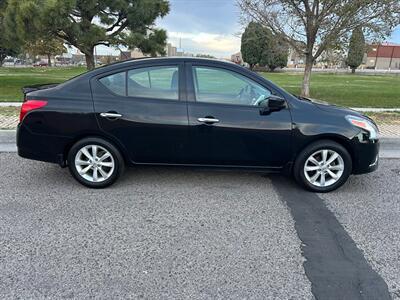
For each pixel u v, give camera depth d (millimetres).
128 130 4551
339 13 10758
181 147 4594
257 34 12703
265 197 4598
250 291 2805
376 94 15656
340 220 4004
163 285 2857
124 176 5219
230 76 4605
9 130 6980
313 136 4570
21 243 3420
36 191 4652
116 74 4633
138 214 4055
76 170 4711
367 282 2932
